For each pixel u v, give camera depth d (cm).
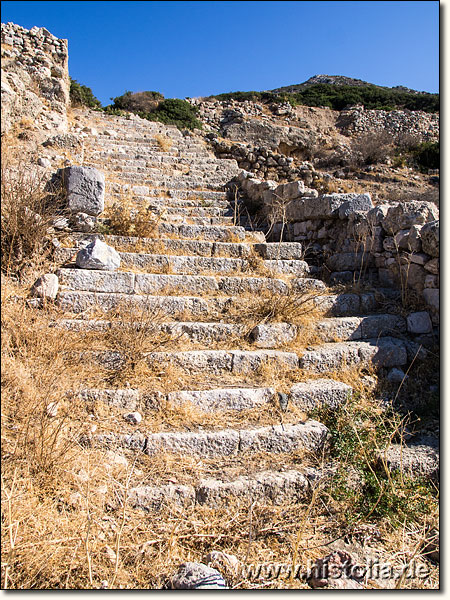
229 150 1138
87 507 240
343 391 382
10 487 254
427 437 357
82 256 463
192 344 415
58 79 1041
